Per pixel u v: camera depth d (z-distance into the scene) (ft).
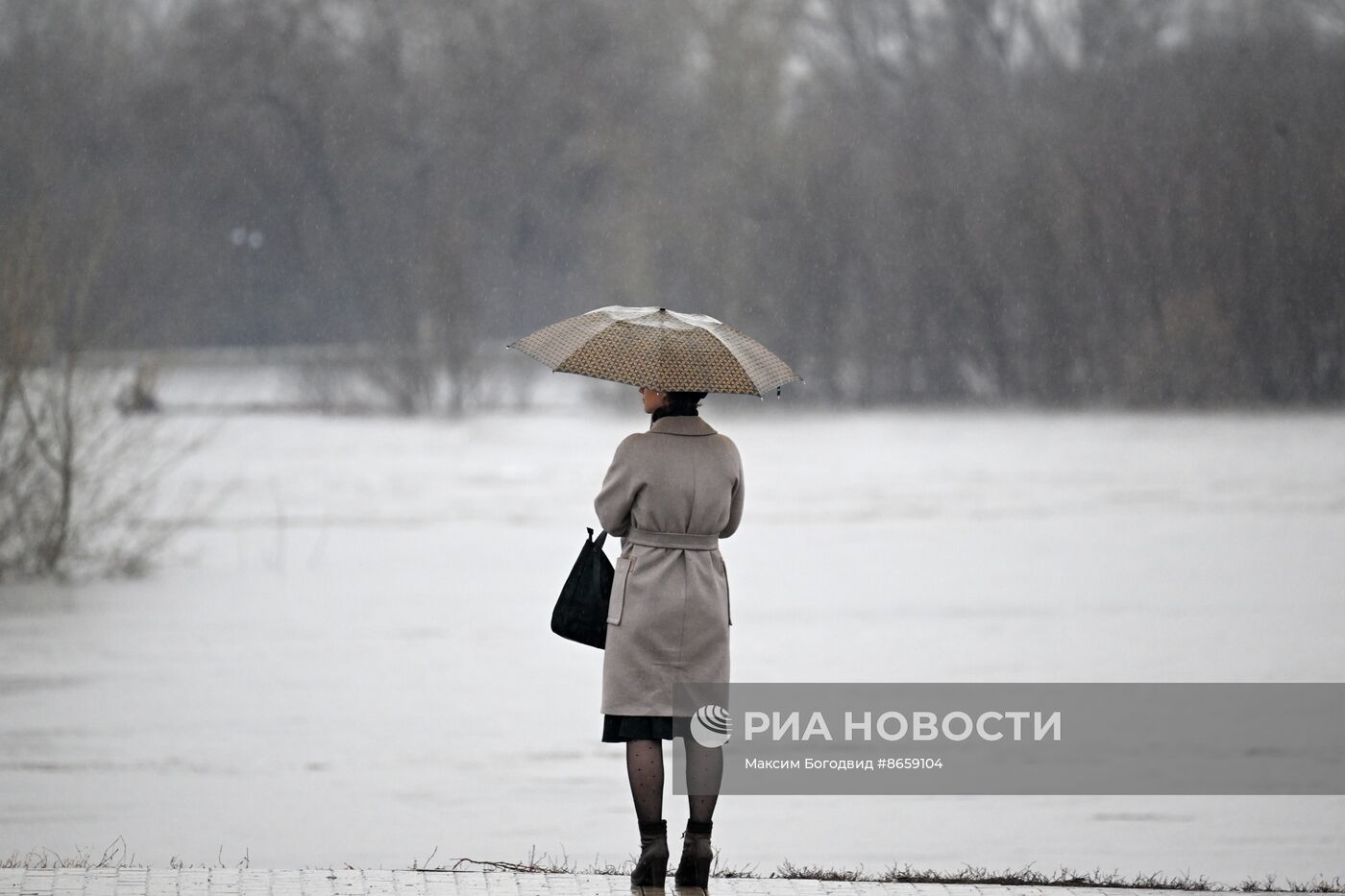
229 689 188.65
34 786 144.97
